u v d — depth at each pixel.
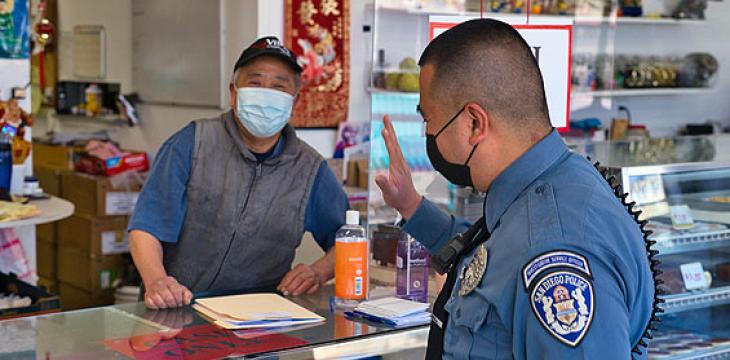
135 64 5.81
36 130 7.08
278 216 2.89
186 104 5.19
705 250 2.91
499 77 1.47
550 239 1.38
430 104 1.54
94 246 5.18
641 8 6.12
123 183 5.23
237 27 4.73
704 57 6.25
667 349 2.84
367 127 5.09
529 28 2.26
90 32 6.32
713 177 2.87
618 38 6.21
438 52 1.52
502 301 1.42
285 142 2.93
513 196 1.50
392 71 2.45
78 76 6.55
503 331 1.43
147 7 5.59
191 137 2.88
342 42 4.93
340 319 2.21
